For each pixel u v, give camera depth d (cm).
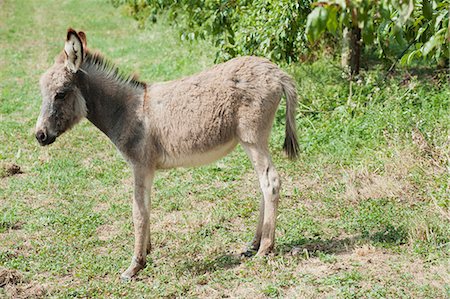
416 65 1149
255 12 884
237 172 795
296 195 689
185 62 1451
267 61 522
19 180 806
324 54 1241
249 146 514
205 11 985
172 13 1086
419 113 805
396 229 566
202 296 473
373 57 1280
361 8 314
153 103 520
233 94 505
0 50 1942
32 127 1067
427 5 351
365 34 322
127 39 2016
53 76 519
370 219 599
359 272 484
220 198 711
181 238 601
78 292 490
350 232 579
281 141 884
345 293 446
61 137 1011
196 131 508
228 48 953
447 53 482
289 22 827
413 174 684
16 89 1391
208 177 784
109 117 528
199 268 523
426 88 936
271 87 510
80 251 582
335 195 680
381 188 671
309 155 823
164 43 1797
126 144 521
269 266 509
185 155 519
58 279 526
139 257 523
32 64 1720
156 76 1387
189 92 513
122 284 502
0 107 1219
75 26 2383
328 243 555
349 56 1070
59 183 790
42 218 666
